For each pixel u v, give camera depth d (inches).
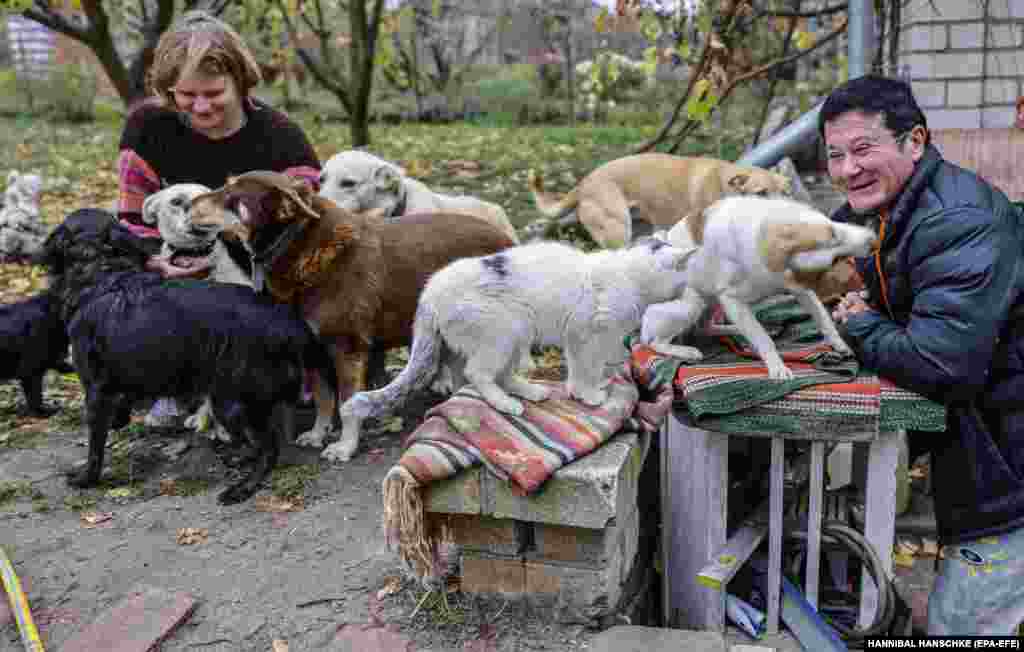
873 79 105.0
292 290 137.1
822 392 103.0
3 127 617.6
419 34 707.4
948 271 98.7
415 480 98.0
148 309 134.7
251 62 160.7
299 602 108.7
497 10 782.5
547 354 202.1
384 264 142.4
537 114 679.7
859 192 107.3
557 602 102.5
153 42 326.3
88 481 141.6
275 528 127.0
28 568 118.0
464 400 110.2
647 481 133.4
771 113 412.5
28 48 753.0
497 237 156.8
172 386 137.9
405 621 104.0
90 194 373.4
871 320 106.6
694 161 252.1
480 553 104.5
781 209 103.1
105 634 101.7
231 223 132.2
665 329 107.3
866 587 110.7
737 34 292.4
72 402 181.6
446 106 691.4
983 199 101.3
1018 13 194.5
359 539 123.0
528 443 99.8
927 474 150.2
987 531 103.0
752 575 122.0
